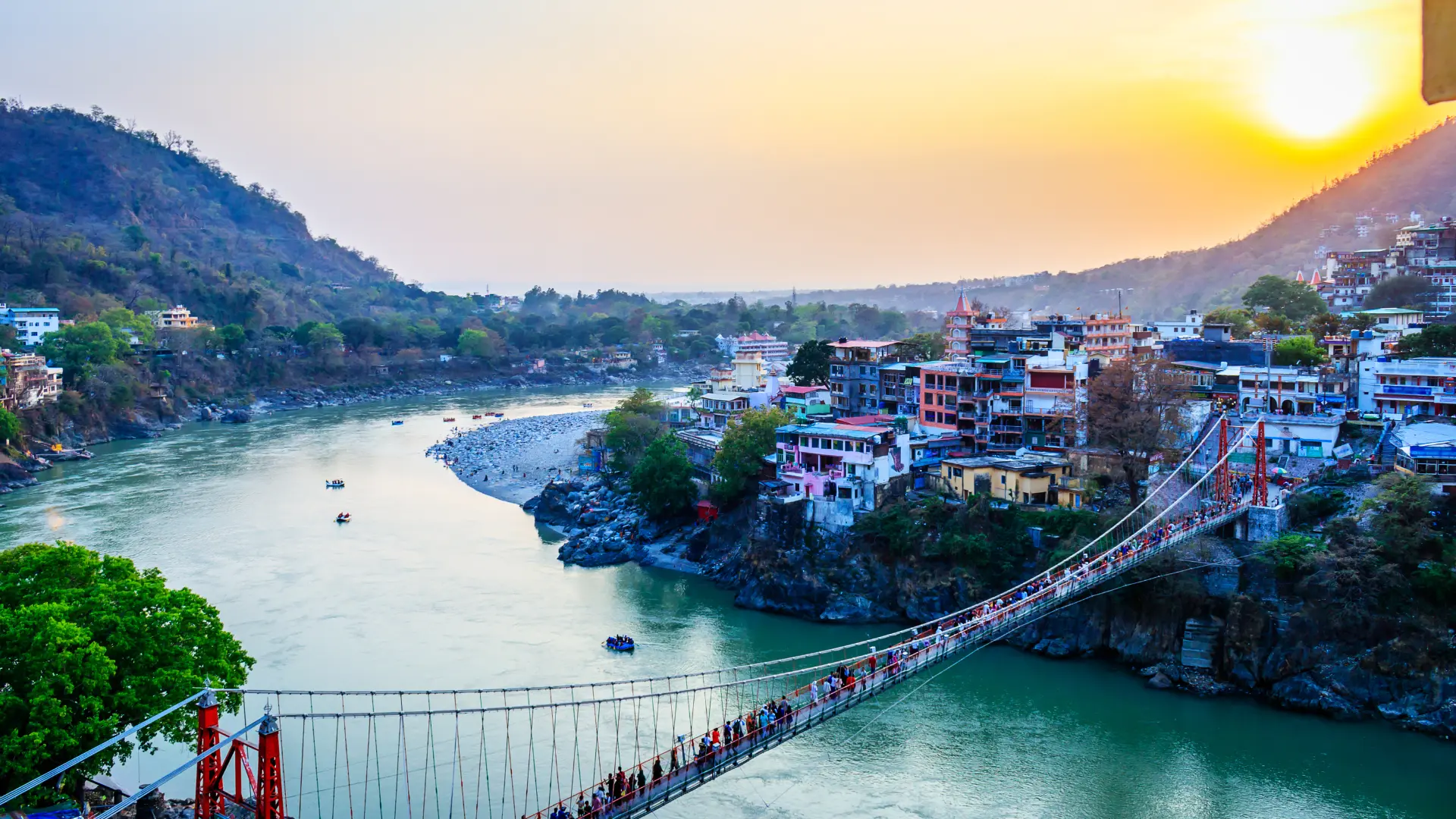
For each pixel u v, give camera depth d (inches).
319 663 3435.0
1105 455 4170.8
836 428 4500.5
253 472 6929.1
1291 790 2682.1
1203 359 5511.8
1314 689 3144.7
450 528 5374.0
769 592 4060.0
